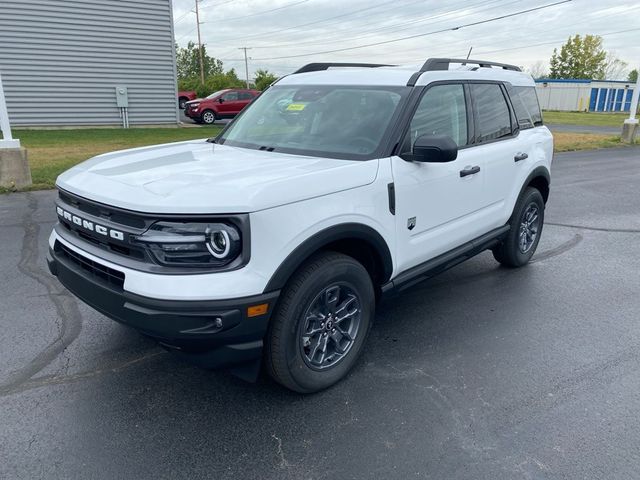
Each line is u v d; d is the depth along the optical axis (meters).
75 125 18.27
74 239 3.09
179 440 2.79
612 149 17.36
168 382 3.33
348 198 3.05
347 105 3.87
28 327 3.98
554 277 5.32
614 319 4.35
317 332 3.14
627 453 2.74
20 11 16.48
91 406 3.07
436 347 3.84
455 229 4.12
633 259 5.93
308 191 2.84
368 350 3.78
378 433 2.87
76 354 3.63
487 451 2.74
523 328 4.16
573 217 7.92
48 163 10.76
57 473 2.54
